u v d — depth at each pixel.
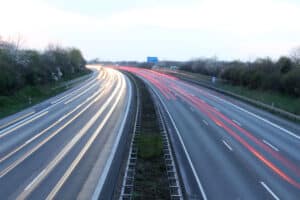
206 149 23.64
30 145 24.84
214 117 36.69
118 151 23.14
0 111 39.88
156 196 15.66
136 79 92.31
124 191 16.20
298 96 49.91
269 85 58.03
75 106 45.03
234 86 70.25
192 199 15.25
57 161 20.97
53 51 99.12
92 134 28.45
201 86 74.12
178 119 35.28
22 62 61.50
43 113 39.41
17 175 18.45
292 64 62.03
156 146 23.36
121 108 42.97
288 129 30.91
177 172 18.86
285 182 17.36
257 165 20.11
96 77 101.94
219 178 17.89
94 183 17.28
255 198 15.31
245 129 30.56
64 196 15.66
